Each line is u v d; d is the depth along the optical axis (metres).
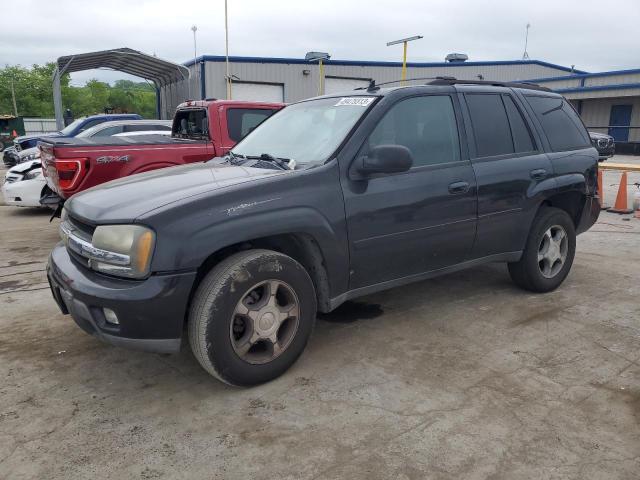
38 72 99.88
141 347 3.00
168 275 2.91
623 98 28.52
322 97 4.52
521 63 36.31
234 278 3.07
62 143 6.34
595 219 5.33
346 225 3.52
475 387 3.30
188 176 3.64
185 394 3.27
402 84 4.41
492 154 4.36
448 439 2.79
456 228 4.09
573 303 4.70
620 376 3.42
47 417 3.04
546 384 3.32
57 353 3.85
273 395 3.23
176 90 27.06
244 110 7.36
